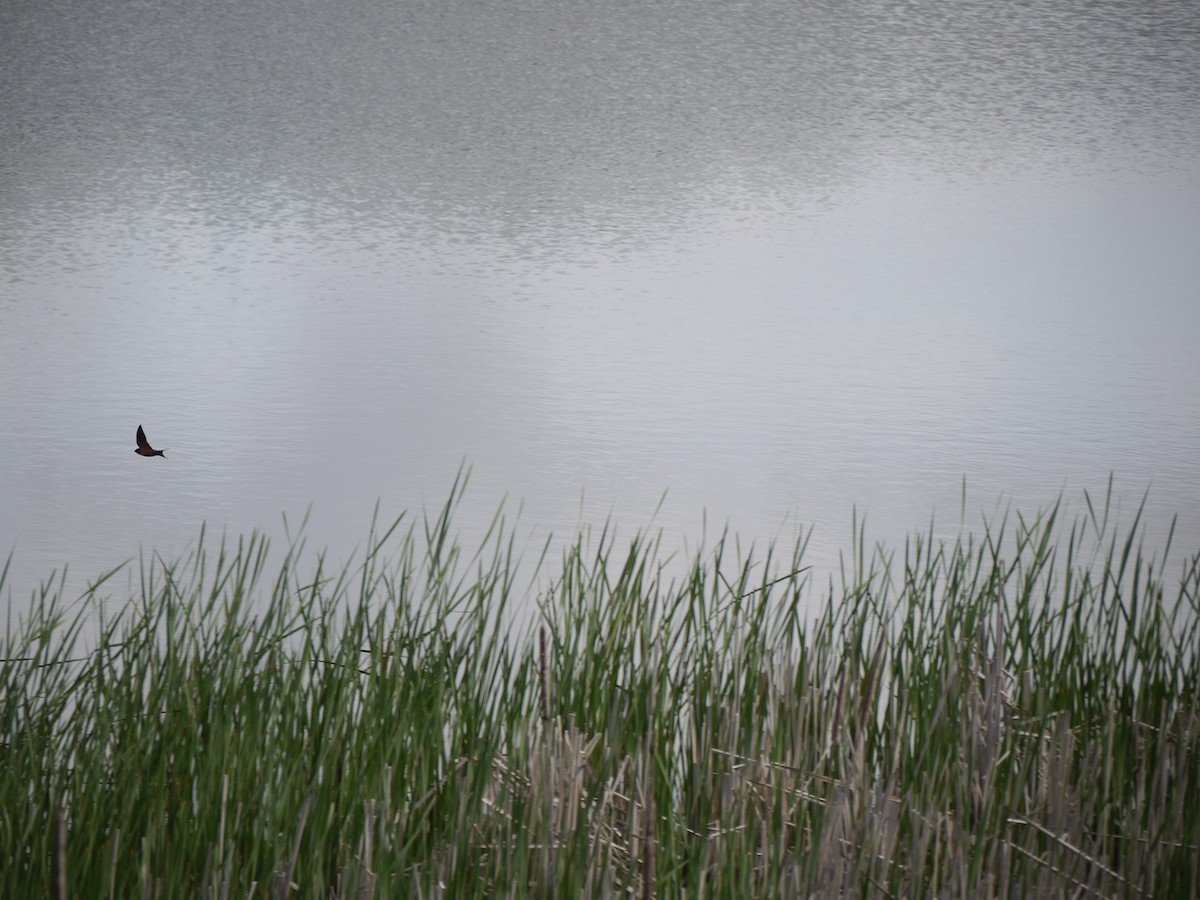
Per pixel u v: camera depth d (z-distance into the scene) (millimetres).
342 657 3467
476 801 3096
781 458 6832
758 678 3553
